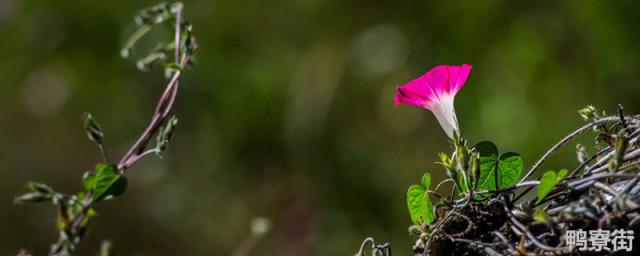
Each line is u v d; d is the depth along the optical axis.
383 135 8.67
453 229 2.46
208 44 8.88
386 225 8.56
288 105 8.77
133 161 2.48
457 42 8.16
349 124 8.73
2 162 10.25
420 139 8.52
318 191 8.82
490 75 7.93
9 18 9.42
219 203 9.41
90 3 8.97
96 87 9.29
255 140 8.97
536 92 7.55
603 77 7.31
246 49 8.95
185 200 9.60
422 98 2.65
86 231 2.34
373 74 8.59
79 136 9.96
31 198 2.29
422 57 8.38
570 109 7.42
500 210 2.40
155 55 2.94
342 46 8.70
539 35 7.66
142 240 9.94
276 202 9.02
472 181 2.38
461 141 2.42
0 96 9.78
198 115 9.17
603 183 2.37
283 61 8.85
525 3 7.79
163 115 2.55
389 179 8.55
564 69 7.55
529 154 7.45
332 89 8.68
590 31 7.36
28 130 10.11
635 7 7.13
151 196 9.88
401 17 8.53
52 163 10.38
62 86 9.51
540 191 2.21
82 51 9.17
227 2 8.85
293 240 8.80
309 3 8.73
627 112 7.25
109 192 2.41
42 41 9.31
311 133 8.73
